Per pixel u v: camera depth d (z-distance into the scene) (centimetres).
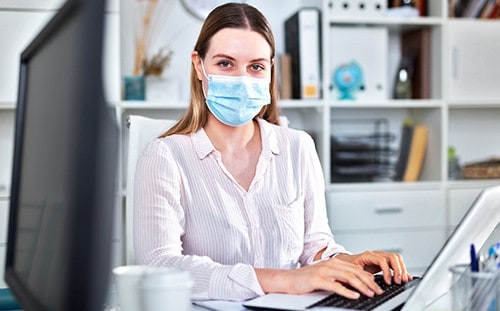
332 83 315
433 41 326
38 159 81
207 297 124
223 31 155
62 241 66
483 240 117
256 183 156
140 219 146
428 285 100
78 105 61
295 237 158
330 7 308
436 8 322
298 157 166
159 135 174
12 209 94
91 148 60
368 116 339
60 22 71
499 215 119
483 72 323
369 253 141
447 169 320
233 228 151
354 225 307
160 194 147
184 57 316
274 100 172
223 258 151
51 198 72
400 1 323
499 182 326
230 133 159
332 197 305
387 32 322
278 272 124
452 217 318
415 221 314
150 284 82
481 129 350
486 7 329
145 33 312
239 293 122
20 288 81
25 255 84
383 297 116
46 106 78
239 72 154
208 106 156
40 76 83
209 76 155
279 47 328
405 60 334
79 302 60
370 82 317
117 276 92
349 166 317
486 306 94
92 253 60
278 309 108
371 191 309
